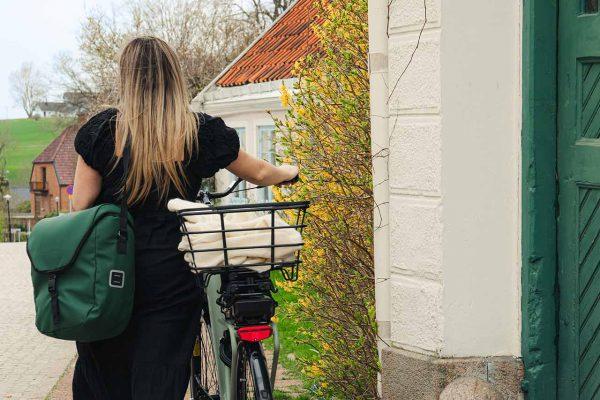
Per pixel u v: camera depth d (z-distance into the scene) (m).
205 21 31.66
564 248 3.94
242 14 32.59
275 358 3.34
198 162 3.69
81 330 3.49
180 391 3.58
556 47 3.92
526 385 4.00
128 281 3.51
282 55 16.86
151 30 31.47
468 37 3.96
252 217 3.52
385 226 4.43
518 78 3.99
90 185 3.67
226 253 3.33
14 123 89.81
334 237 5.26
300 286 5.43
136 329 3.64
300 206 3.38
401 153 4.20
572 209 3.88
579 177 3.83
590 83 3.77
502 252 4.05
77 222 3.52
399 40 4.18
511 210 4.05
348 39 5.38
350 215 5.26
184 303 3.65
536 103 3.90
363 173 5.24
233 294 3.39
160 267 3.60
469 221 4.01
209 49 31.48
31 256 3.56
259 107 16.22
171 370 3.58
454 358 4.04
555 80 3.93
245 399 3.41
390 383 4.32
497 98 4.00
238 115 17.39
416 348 4.19
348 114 5.18
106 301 3.46
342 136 5.30
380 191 4.43
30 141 90.56
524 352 4.02
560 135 3.93
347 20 5.38
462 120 3.97
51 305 3.50
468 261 4.02
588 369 3.84
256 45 18.73
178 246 3.52
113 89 32.12
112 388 3.81
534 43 3.88
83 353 3.79
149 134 3.60
